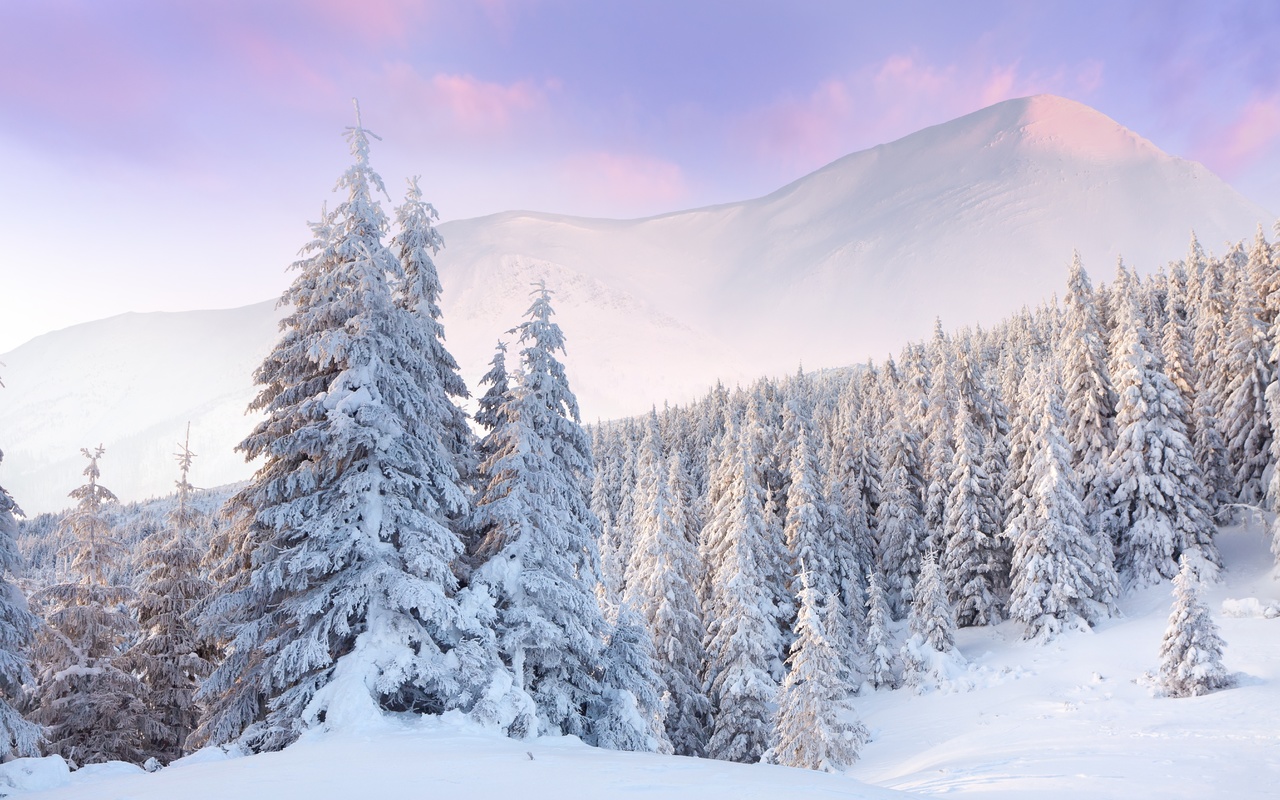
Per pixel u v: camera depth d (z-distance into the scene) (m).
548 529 18.03
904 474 51.94
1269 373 45.34
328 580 16.09
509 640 16.61
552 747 12.98
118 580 25.09
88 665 21.67
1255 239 52.00
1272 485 38.34
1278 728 20.97
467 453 20.56
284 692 15.55
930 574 40.72
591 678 19.41
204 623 16.47
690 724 35.66
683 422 111.50
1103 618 39.31
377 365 16.38
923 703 36.81
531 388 19.48
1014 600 41.44
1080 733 25.30
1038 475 41.94
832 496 52.03
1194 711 24.66
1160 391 44.41
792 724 28.98
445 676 14.91
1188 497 42.25
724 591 37.03
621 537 65.00
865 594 49.59
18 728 15.09
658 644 35.72
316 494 15.88
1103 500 44.69
